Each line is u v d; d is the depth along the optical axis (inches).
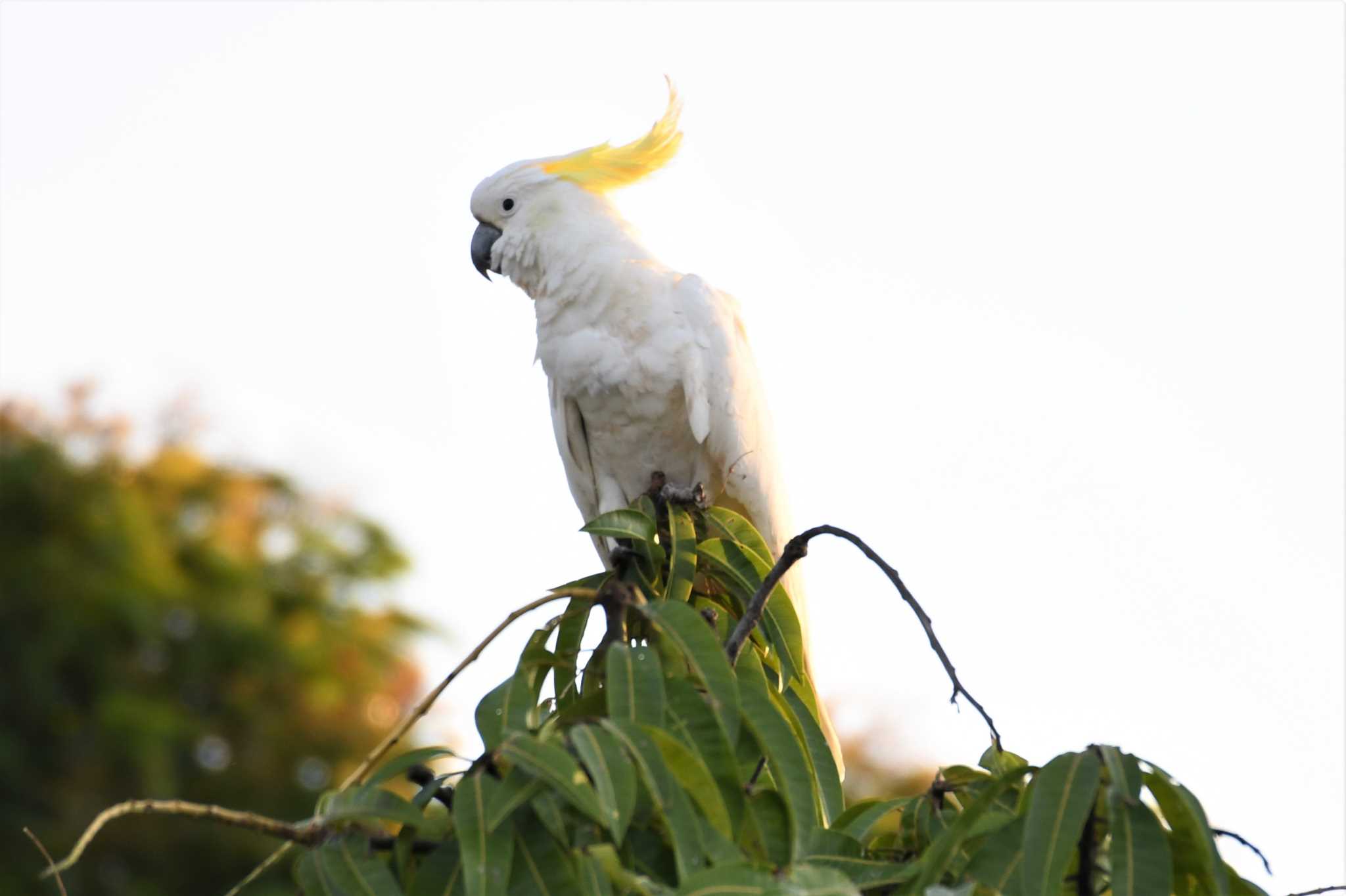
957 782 262.7
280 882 868.6
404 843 237.3
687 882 211.8
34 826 837.2
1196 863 229.1
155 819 868.6
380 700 976.9
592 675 295.1
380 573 1042.1
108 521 943.7
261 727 925.8
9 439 968.3
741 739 260.8
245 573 978.1
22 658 880.3
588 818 229.9
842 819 268.5
